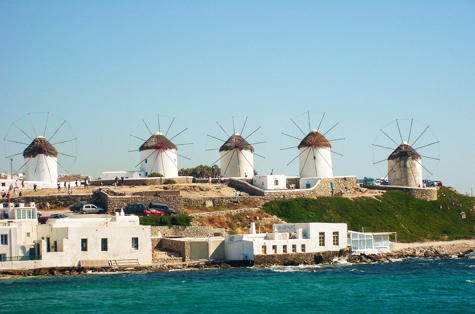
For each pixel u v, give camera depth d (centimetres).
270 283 7838
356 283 8000
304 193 13012
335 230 9769
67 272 8144
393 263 9756
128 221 8881
